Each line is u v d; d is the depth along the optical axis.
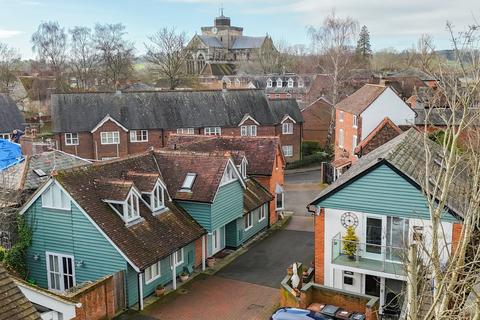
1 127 61.53
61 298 16.83
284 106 60.34
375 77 74.62
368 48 125.81
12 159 38.16
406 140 24.77
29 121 80.62
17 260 23.98
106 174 25.39
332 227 22.05
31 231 24.02
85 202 22.70
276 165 36.34
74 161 31.89
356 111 43.81
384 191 20.67
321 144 66.12
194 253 27.08
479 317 7.99
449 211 19.08
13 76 101.19
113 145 51.59
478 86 9.91
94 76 101.69
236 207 29.66
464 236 8.62
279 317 19.11
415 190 20.09
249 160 35.72
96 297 20.55
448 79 12.70
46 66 117.31
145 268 22.06
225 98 57.41
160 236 24.28
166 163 29.16
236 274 26.61
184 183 27.66
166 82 97.75
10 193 26.14
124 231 22.94
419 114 45.31
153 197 25.20
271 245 31.22
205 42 141.25
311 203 22.12
